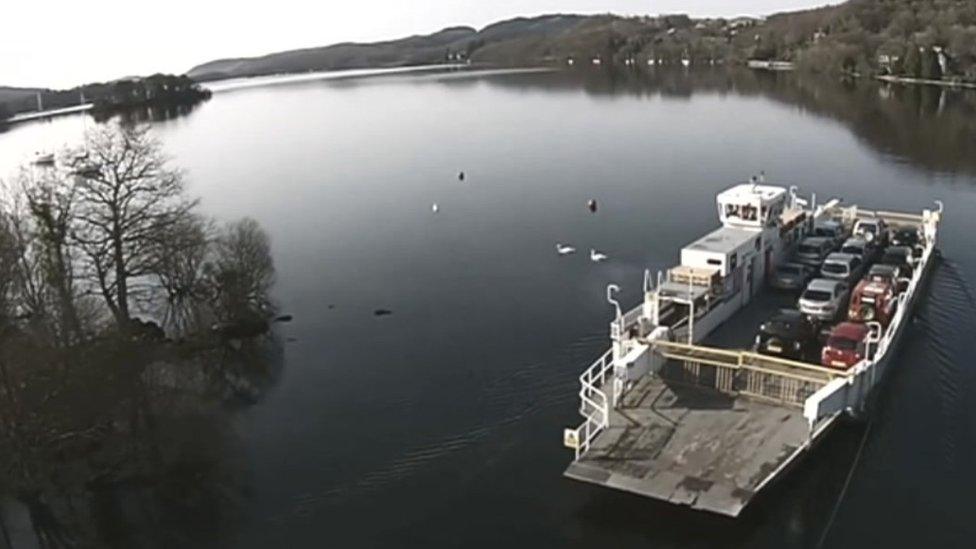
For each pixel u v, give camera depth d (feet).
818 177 309.63
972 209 251.39
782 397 118.73
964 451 116.88
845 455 115.44
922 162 330.34
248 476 120.57
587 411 119.96
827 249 180.86
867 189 286.46
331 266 220.43
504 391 143.43
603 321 174.19
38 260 155.33
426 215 274.16
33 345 132.67
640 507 106.42
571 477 104.37
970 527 101.65
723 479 101.35
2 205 248.73
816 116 471.62
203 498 115.75
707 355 123.85
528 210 276.41
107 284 187.21
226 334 174.81
